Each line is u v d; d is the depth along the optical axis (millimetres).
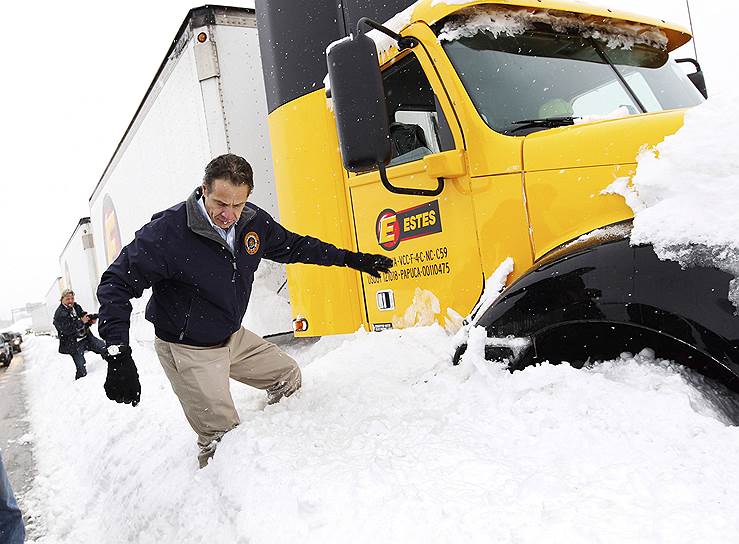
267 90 4160
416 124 3166
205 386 3035
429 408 2525
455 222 2973
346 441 2463
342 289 3723
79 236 16922
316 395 3166
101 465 4871
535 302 2348
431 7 2992
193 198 2859
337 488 2031
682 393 1979
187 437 3926
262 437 2664
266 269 5316
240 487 2396
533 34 3125
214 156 5488
